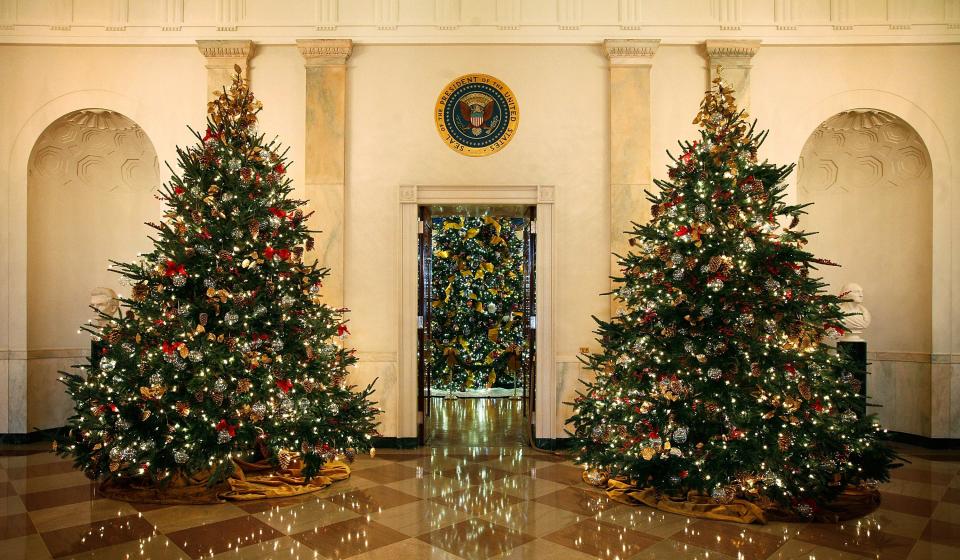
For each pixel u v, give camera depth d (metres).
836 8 5.85
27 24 5.82
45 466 4.92
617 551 3.15
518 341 9.38
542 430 5.71
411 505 3.92
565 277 5.78
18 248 5.90
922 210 6.00
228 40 5.74
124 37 5.82
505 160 5.85
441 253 9.43
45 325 6.13
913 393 5.99
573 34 5.84
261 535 3.36
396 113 5.87
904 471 4.89
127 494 4.02
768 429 3.71
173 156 5.81
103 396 4.01
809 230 6.44
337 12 5.84
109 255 6.42
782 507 3.70
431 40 5.85
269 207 4.38
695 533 3.43
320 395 4.43
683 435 3.73
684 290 4.01
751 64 5.84
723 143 4.22
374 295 5.79
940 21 5.82
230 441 3.96
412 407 5.76
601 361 4.60
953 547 3.22
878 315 6.24
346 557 3.05
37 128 5.90
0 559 3.01
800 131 5.86
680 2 5.85
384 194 5.85
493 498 4.09
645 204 5.73
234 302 3.98
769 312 3.85
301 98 5.86
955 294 5.83
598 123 5.86
